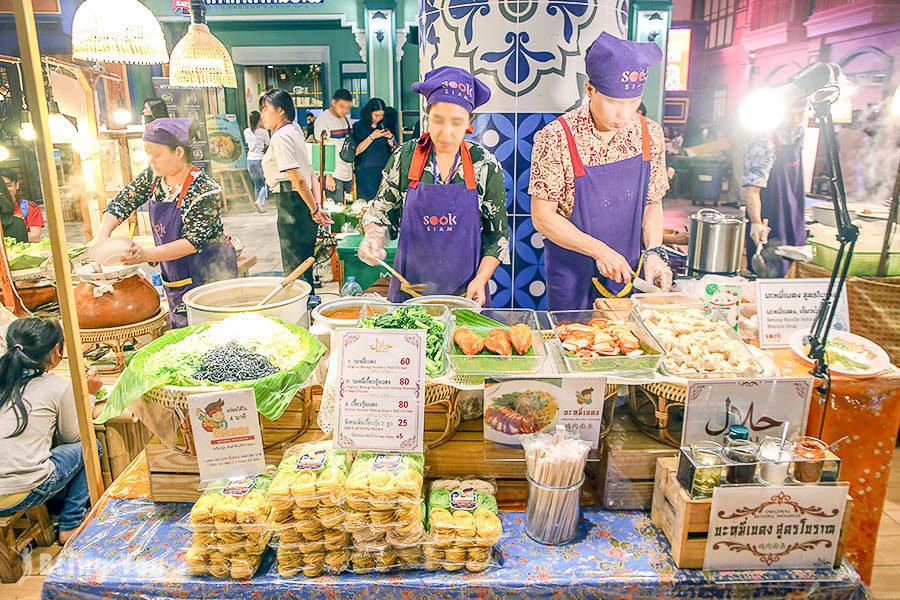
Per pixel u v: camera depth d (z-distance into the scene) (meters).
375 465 1.65
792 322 2.07
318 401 1.95
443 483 1.80
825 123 1.80
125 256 2.43
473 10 2.33
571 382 1.72
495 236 2.50
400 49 2.55
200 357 1.80
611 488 1.83
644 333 1.90
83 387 2.11
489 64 2.35
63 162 2.46
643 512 1.84
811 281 2.08
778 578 1.60
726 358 1.83
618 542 1.72
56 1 2.35
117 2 2.25
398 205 2.51
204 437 1.69
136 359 1.80
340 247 2.69
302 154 2.56
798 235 2.50
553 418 1.76
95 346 2.71
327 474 1.60
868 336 2.95
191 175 2.49
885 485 1.92
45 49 2.40
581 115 2.32
